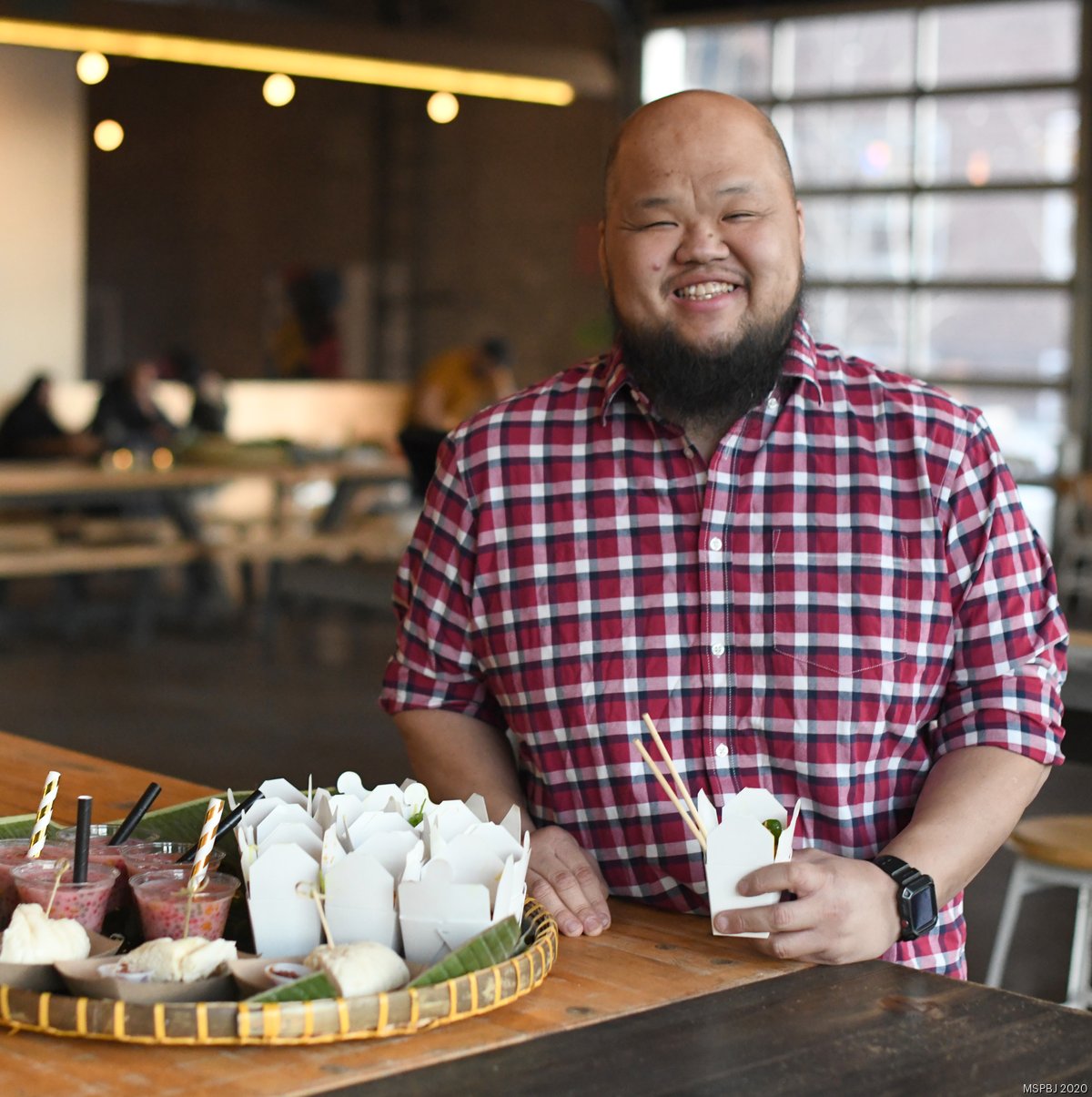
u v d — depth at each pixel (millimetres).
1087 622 8977
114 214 11969
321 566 7711
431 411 8844
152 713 6270
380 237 13023
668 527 1597
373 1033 1142
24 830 1604
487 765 1691
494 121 12445
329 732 6008
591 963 1358
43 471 7352
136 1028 1111
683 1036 1189
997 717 1539
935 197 10570
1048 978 3484
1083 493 8781
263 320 12680
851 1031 1209
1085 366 10109
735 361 1531
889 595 1554
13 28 6777
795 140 11078
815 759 1546
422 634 1712
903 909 1386
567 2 11523
